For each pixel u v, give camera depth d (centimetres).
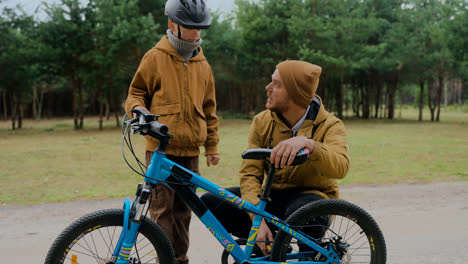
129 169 861
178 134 257
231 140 1520
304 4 2903
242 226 249
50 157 1067
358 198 546
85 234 197
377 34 3466
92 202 536
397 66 3195
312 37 2873
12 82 2483
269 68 3053
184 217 277
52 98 4806
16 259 323
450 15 2619
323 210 217
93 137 1800
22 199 561
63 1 2227
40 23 2272
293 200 237
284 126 239
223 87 4109
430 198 542
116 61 2205
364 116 3669
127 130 210
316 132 236
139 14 2248
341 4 2902
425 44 3116
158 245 207
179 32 250
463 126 2391
